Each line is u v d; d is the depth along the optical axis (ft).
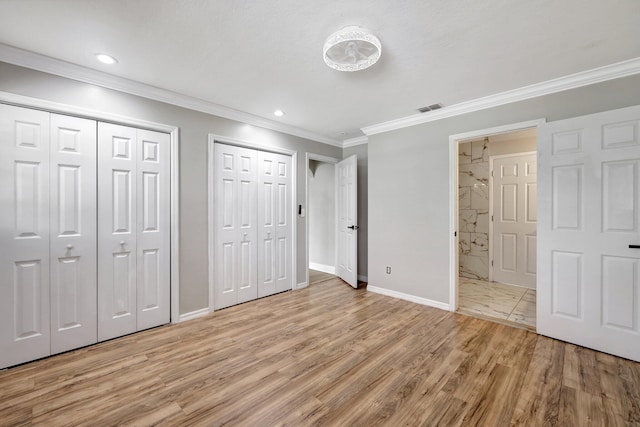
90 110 7.64
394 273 12.06
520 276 13.85
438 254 10.71
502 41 6.22
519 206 13.94
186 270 9.61
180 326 9.09
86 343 7.70
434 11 5.25
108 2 5.05
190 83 8.39
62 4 5.08
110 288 8.11
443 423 4.93
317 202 17.62
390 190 12.18
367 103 9.89
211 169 10.19
